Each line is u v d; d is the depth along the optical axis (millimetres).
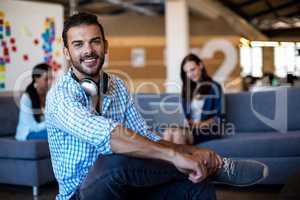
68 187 1725
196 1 9266
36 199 3578
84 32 1688
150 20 11461
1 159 3875
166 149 1542
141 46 10867
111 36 10891
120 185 1520
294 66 5090
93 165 1586
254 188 3596
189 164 1524
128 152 1512
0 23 5598
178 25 9102
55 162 1759
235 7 9906
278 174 3412
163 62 10617
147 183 1562
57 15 6289
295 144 3393
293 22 9750
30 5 5961
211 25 10039
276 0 9352
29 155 3693
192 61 3906
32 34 5977
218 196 3383
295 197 1849
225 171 1667
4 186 4066
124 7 10484
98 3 9836
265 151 3406
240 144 3432
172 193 1691
